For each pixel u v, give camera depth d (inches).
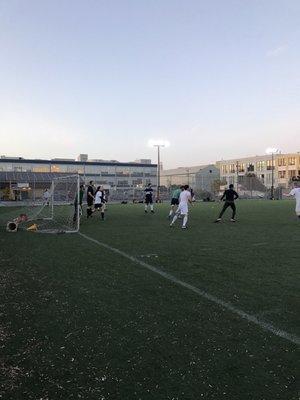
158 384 130.0
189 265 318.3
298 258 347.9
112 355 152.0
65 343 163.6
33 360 148.3
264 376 134.3
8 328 180.7
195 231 577.9
